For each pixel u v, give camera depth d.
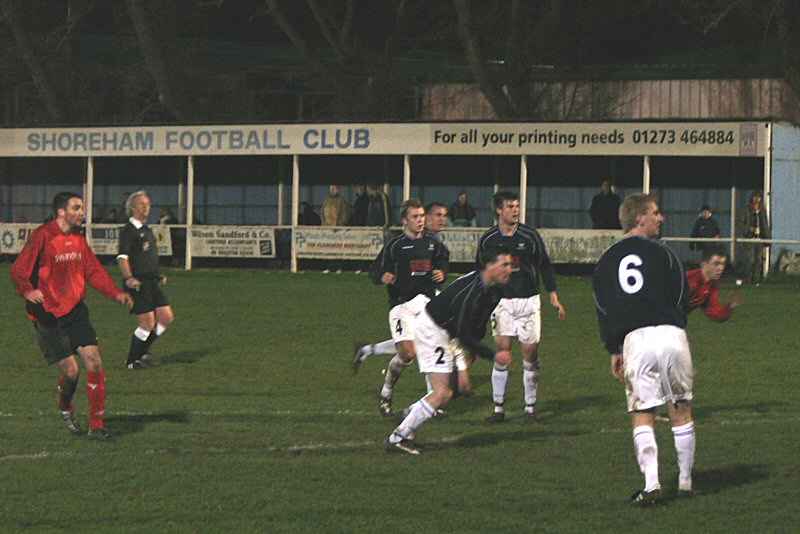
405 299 30.92
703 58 98.69
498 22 102.88
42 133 88.50
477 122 78.69
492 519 19.84
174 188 93.06
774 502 21.00
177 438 26.92
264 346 43.78
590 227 84.44
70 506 20.61
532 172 85.62
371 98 107.56
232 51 116.38
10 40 113.62
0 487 21.98
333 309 56.47
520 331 29.20
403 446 25.25
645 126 75.44
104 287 27.05
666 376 20.69
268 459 24.53
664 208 82.94
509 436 27.34
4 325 49.59
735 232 77.62
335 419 29.55
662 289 20.84
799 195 76.31
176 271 82.50
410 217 31.19
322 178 90.12
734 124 73.19
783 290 65.81
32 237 26.50
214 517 19.92
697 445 26.11
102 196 94.94
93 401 26.67
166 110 116.75
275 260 86.94
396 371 30.08
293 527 19.31
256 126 83.25
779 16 86.31
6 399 32.31
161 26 105.62
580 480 22.66
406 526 19.39
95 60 115.50
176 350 42.72
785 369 38.12
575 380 36.00
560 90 97.25
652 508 20.53
